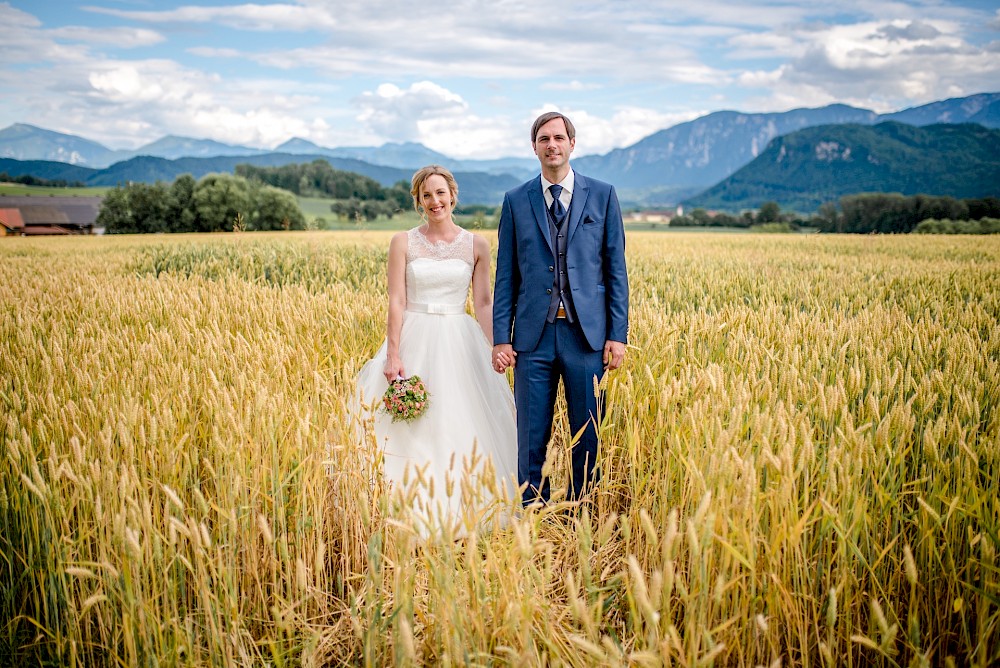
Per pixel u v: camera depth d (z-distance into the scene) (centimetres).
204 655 250
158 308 645
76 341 460
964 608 231
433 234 427
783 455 221
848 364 375
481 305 435
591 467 365
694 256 1453
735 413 261
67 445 286
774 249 1880
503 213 377
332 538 304
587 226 360
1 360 414
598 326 359
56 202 10138
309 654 239
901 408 253
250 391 322
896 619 220
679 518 267
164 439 275
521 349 367
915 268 1184
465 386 410
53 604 242
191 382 352
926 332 443
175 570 243
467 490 246
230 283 852
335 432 304
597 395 324
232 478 267
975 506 221
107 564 214
